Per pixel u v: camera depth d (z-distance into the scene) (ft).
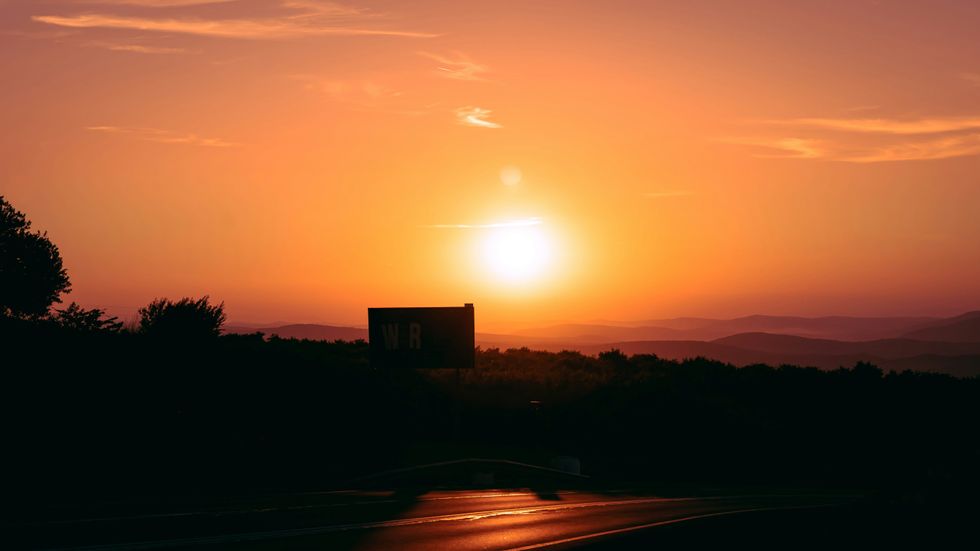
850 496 115.14
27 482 72.90
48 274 168.55
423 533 54.80
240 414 116.47
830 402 207.41
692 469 153.79
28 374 103.96
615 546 52.24
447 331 137.90
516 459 129.70
